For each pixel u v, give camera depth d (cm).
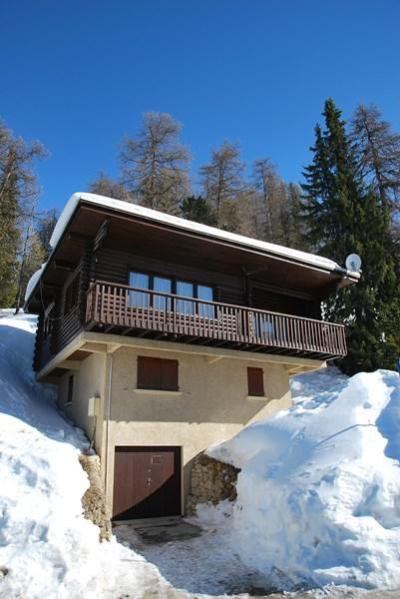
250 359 1390
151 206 3275
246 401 1429
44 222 4612
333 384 2128
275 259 1410
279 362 1458
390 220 2461
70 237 1229
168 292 1359
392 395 1041
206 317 1293
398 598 594
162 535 1000
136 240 1262
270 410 1471
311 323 1466
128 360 1245
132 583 718
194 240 1266
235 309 1325
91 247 1236
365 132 2752
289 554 748
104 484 1102
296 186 4597
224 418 1359
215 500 1127
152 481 1187
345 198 2423
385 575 637
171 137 3450
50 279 1574
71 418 1429
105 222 1134
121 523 1092
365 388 1059
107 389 1187
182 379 1321
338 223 2511
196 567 791
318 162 2766
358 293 2173
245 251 1342
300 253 1483
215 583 719
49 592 634
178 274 1401
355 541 688
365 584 629
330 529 715
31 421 1180
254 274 1538
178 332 1183
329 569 670
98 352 1227
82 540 772
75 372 1467
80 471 987
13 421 1114
